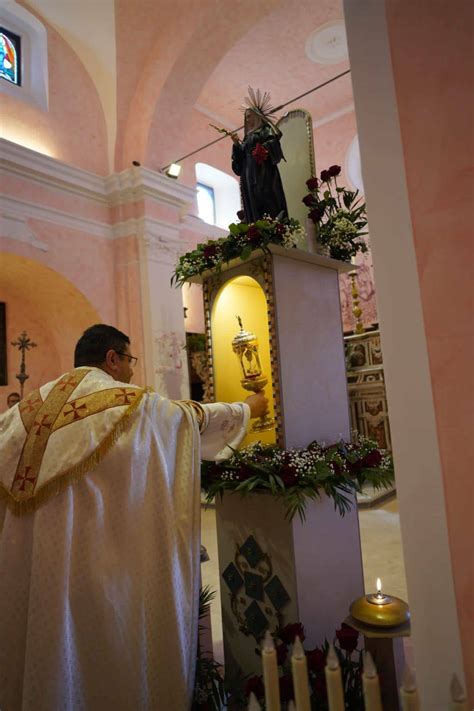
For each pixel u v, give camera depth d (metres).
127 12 6.27
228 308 2.58
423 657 1.15
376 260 1.23
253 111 2.56
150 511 1.72
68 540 1.59
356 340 7.91
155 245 6.53
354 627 1.59
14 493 1.65
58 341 6.89
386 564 3.87
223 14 6.19
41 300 6.62
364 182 1.26
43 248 5.81
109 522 1.66
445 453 1.12
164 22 6.42
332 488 2.00
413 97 1.19
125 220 6.58
